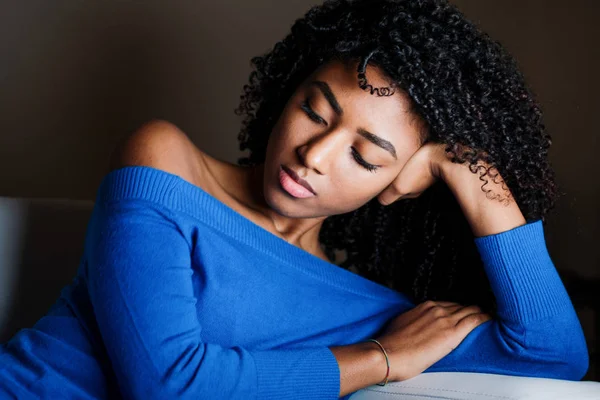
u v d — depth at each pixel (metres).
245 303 1.20
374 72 1.15
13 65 2.13
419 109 1.19
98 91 2.21
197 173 1.21
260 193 1.32
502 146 1.29
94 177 2.24
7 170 2.16
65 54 2.17
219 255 1.17
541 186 1.38
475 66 1.25
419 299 1.53
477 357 1.32
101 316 1.01
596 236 2.33
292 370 1.12
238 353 1.08
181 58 2.27
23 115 2.16
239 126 2.35
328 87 1.15
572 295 2.30
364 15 1.24
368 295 1.40
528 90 1.35
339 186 1.18
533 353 1.29
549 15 2.41
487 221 1.29
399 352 1.24
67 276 1.43
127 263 1.01
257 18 2.34
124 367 1.00
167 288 1.02
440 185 1.44
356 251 1.62
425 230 1.49
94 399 1.08
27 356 1.07
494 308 1.40
